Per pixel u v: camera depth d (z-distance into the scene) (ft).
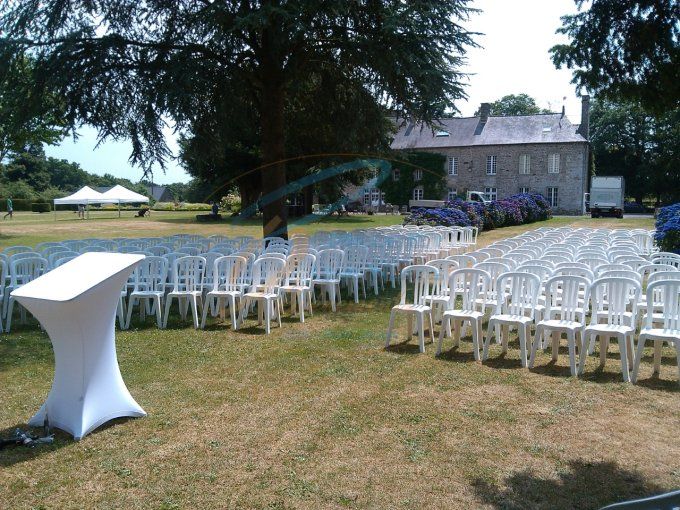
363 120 48.80
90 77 37.32
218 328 23.77
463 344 20.81
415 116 42.34
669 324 16.90
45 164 241.96
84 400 13.37
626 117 165.27
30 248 32.12
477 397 15.48
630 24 17.60
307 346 20.81
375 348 20.48
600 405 14.78
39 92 37.68
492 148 140.67
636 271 21.84
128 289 29.01
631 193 170.81
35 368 18.62
